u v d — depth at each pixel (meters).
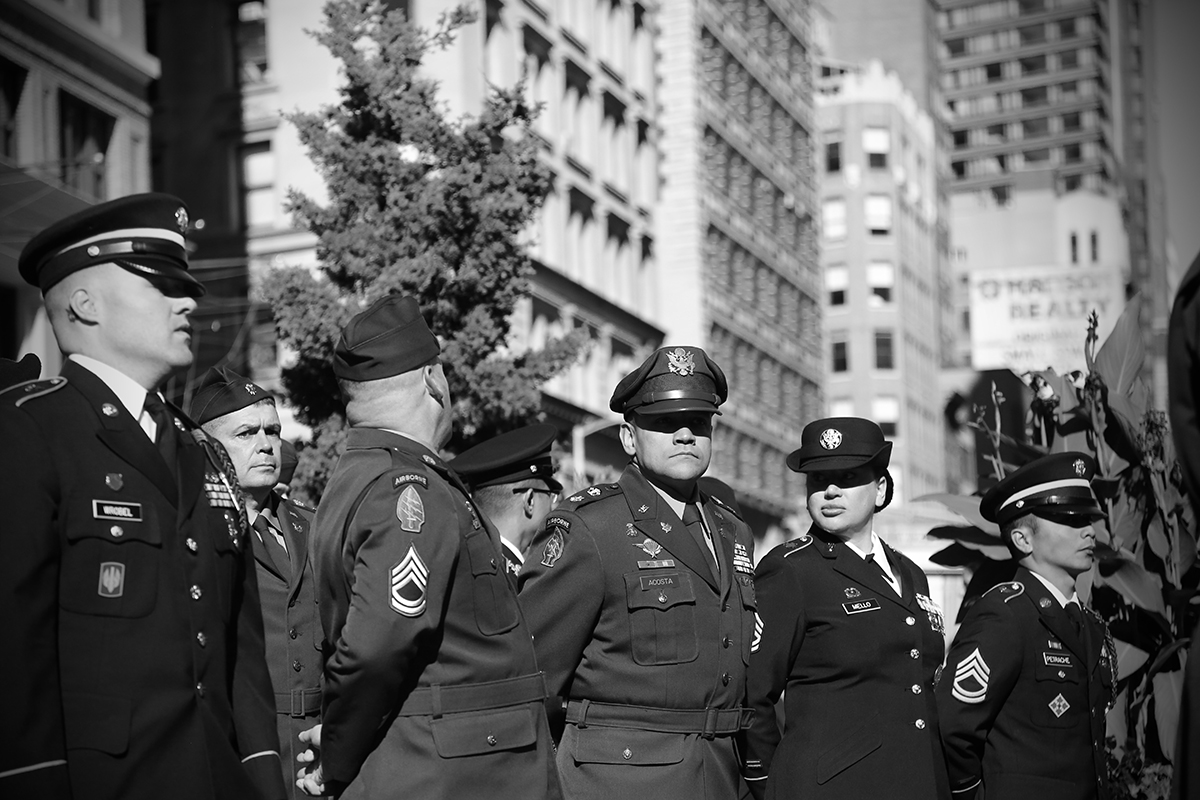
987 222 83.69
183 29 36.06
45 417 3.93
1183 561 8.23
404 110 15.35
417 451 5.04
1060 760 6.21
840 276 82.62
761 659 6.26
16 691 3.64
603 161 44.72
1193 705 3.44
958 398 77.31
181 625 4.00
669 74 51.09
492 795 4.79
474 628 4.90
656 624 5.77
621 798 5.65
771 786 6.29
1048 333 32.78
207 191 35.38
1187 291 3.49
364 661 4.60
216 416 6.89
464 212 15.12
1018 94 134.12
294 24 35.22
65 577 3.86
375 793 4.71
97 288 4.12
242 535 4.34
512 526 7.61
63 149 27.34
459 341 14.97
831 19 94.19
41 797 3.63
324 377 14.52
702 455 6.00
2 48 25.27
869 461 6.48
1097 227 79.31
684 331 50.06
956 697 6.22
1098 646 6.44
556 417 38.12
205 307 34.03
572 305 40.62
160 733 3.88
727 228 54.06
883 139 83.25
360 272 14.73
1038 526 6.46
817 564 6.48
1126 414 8.27
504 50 37.50
